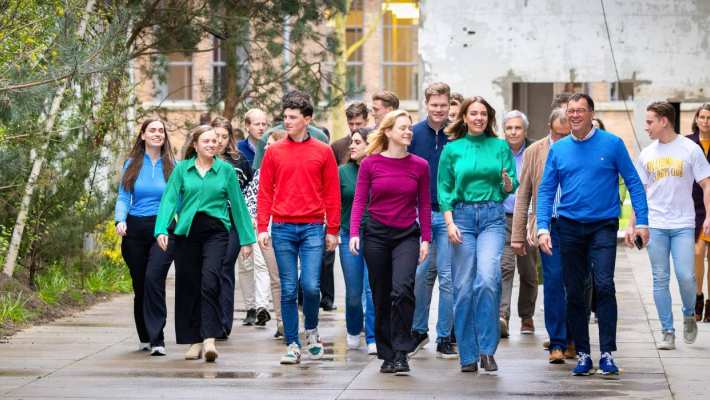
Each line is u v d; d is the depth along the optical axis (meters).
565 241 13.37
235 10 28.41
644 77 30.48
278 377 13.59
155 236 14.76
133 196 15.40
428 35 30.80
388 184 13.45
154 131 15.32
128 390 12.85
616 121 68.19
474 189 13.59
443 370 13.95
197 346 14.96
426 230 13.64
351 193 15.17
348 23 76.44
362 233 14.86
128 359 14.92
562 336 14.34
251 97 30.92
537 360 14.59
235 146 17.69
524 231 15.03
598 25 30.50
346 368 14.15
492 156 13.58
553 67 30.58
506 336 16.56
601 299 13.30
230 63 30.36
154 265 15.18
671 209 15.66
